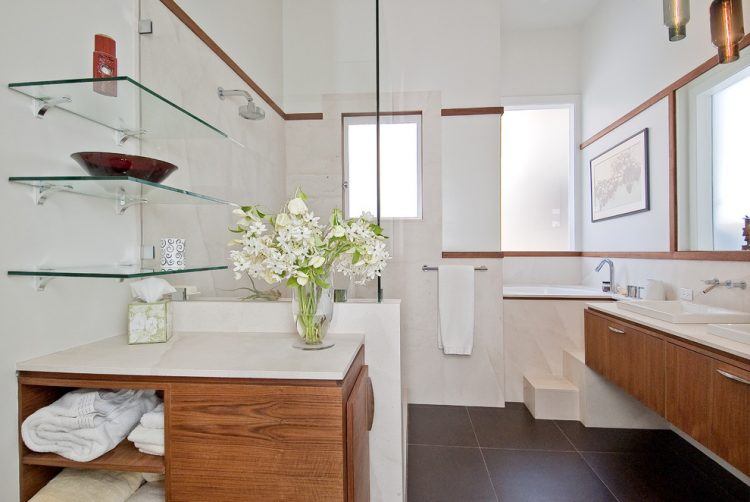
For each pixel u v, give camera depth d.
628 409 2.41
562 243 4.06
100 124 1.26
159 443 0.99
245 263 1.16
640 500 1.71
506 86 3.79
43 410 0.97
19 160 1.00
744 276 1.83
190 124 1.34
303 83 1.85
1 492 0.95
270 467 0.95
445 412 2.65
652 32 2.55
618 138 3.03
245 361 1.04
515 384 2.90
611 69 3.13
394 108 2.65
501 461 2.04
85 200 1.20
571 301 2.87
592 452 2.12
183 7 1.55
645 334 1.85
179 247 1.41
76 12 1.17
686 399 1.56
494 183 2.73
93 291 1.24
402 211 2.68
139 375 0.98
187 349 1.18
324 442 0.94
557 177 4.08
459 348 2.66
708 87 2.07
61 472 1.05
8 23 0.96
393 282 2.14
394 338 1.43
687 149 2.22
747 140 1.84
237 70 1.74
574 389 2.54
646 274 2.65
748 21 1.81
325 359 1.07
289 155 1.77
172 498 0.97
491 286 2.74
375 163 1.76
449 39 2.72
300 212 1.16
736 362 1.29
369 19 1.94
